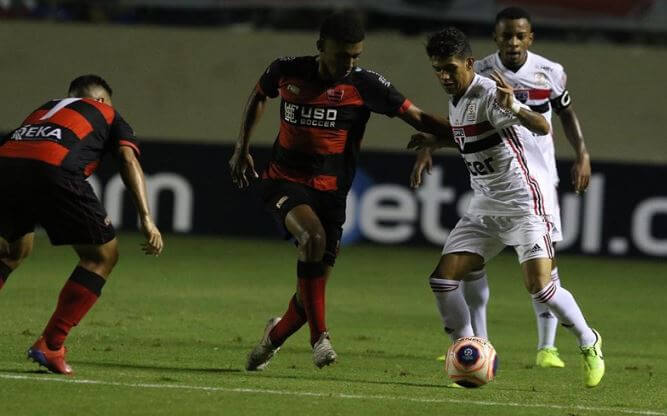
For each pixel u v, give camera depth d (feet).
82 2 223.92
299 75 83.87
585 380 82.23
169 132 221.66
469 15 209.56
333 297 142.20
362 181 197.47
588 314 135.85
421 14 210.38
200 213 202.49
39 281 144.56
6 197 76.13
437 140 88.99
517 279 169.07
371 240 197.57
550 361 96.17
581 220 190.49
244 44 219.41
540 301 82.58
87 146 76.95
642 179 188.44
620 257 189.26
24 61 222.69
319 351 80.89
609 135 211.20
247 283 152.15
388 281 159.12
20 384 72.28
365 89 84.43
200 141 213.05
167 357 91.56
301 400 71.26
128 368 83.71
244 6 215.51
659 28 206.59
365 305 135.95
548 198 84.64
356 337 110.63
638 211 188.65
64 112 77.71
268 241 200.95
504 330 120.78
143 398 69.51
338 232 86.79
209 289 144.77
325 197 85.15
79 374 78.07
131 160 76.84
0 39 223.10
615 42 213.05
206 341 102.73
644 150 210.79
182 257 177.27
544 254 82.89
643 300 149.28
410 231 196.24
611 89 211.00
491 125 82.74
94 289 77.20
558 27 208.54
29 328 104.83
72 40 222.28
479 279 93.40
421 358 98.07
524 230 83.35
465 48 81.76
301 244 81.30
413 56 213.46
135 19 225.15
